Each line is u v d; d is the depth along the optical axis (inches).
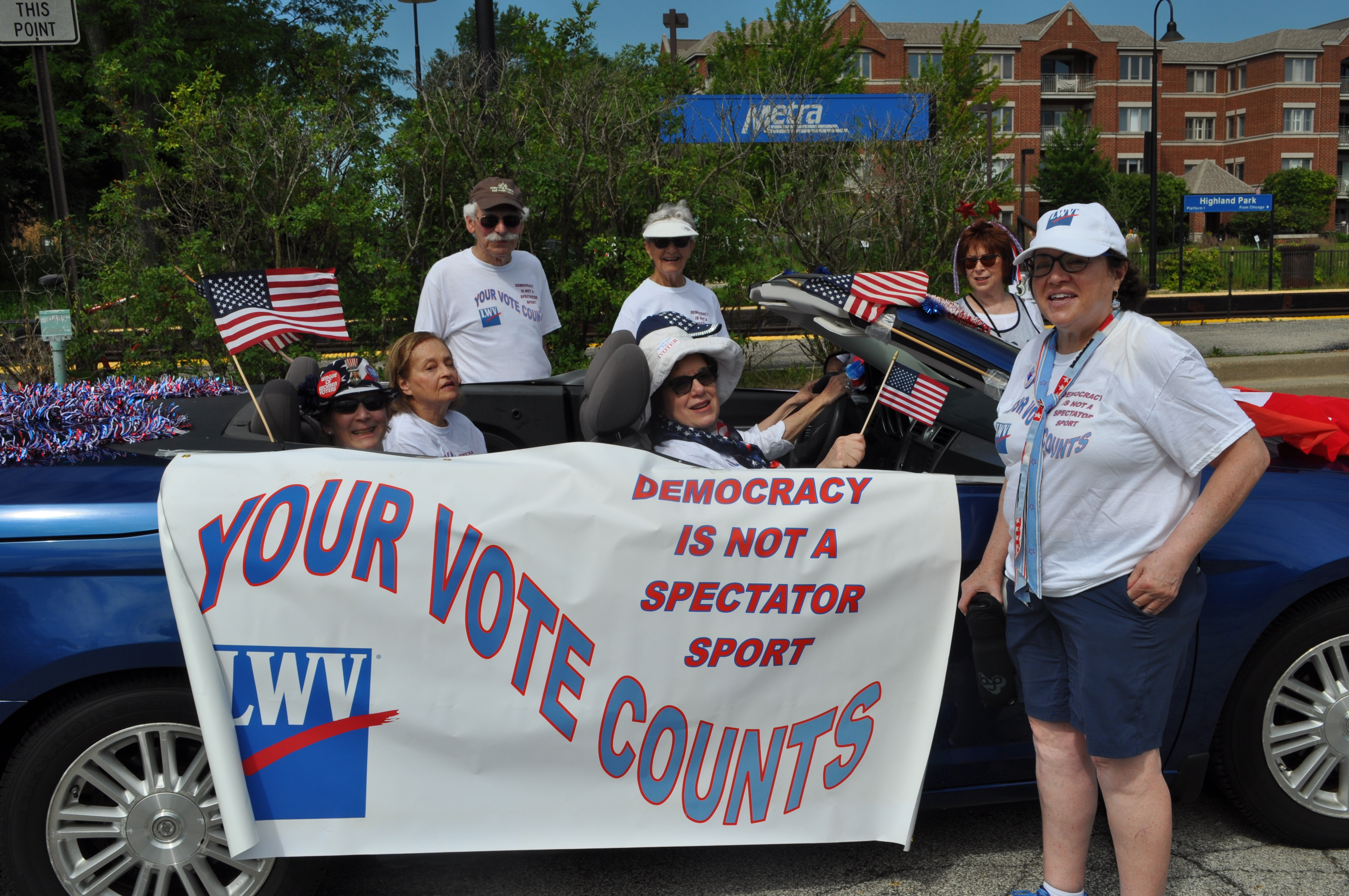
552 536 93.4
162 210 306.5
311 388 111.7
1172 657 86.7
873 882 106.7
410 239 312.5
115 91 332.8
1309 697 107.5
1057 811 95.1
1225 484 81.0
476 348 173.8
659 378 111.1
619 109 321.4
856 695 98.7
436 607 92.1
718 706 96.7
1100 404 84.5
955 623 101.1
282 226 299.0
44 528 90.0
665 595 94.8
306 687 91.3
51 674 88.8
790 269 361.1
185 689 92.1
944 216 362.9
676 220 175.6
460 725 93.4
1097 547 86.1
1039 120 2262.6
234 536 90.3
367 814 93.4
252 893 94.7
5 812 90.2
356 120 319.0
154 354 306.0
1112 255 84.8
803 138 362.3
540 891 105.8
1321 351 471.2
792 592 96.3
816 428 142.6
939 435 123.6
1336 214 2524.6
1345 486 110.4
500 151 317.4
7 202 1092.5
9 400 103.7
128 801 92.6
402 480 92.8
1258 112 2422.5
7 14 304.2
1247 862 108.5
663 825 97.6
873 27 1979.6
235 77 926.4
